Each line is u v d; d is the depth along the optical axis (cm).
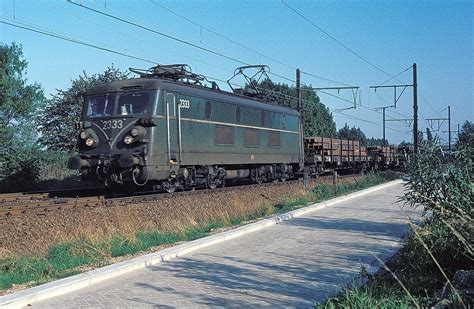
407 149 984
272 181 2792
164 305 698
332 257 964
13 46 3603
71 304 711
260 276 841
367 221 1439
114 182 1788
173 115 1859
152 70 2073
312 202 2091
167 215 1477
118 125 1788
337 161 3966
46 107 3634
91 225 1239
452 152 809
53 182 2850
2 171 2761
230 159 2223
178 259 995
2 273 872
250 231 1297
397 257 905
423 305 581
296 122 2998
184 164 1905
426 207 820
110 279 849
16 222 1156
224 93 2252
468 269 733
